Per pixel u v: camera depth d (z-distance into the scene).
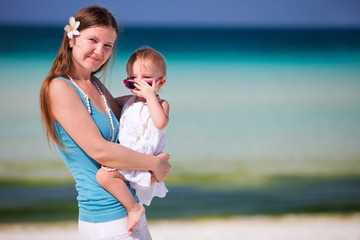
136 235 2.47
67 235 6.99
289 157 13.16
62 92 2.31
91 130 2.32
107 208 2.39
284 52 36.81
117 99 2.92
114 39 2.53
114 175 2.38
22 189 9.73
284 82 25.30
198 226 7.60
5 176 10.52
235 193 9.95
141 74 2.68
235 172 11.64
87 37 2.39
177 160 12.59
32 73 22.59
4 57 27.34
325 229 7.37
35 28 52.03
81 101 2.37
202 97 21.11
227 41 47.03
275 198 9.68
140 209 2.46
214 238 6.80
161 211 8.66
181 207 8.92
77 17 2.43
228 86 23.91
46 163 11.51
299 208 8.98
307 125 17.00
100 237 2.38
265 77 26.69
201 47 41.59
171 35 54.12
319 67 29.98
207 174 11.38
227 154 13.38
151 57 2.68
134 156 2.38
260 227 7.52
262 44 43.66
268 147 14.23
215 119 17.53
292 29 70.38
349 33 55.31
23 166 11.22
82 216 2.44
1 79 21.08
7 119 15.29
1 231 7.23
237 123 17.11
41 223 7.82
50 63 25.55
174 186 10.38
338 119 17.81
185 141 14.56
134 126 2.61
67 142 2.39
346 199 9.58
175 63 31.20
